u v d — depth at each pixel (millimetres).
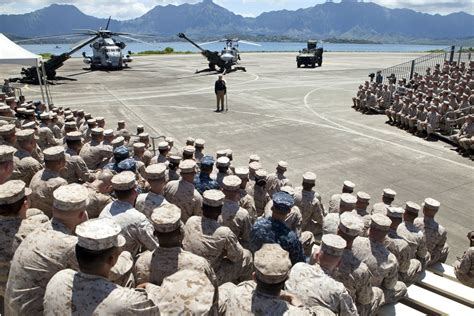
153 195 4840
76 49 34469
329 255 3414
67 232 3174
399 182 11172
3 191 3320
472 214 9211
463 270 5613
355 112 21328
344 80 35719
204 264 3174
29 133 6172
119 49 42469
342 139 15734
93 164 7855
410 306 5047
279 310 2576
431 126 15539
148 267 3195
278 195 4223
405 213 5598
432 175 11773
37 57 14641
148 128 16922
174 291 2459
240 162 12719
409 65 49219
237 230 4879
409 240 5449
